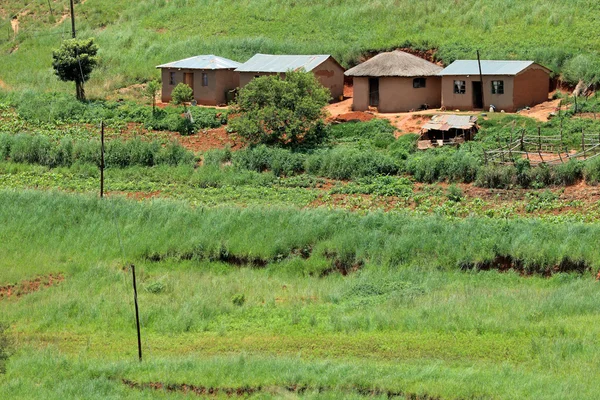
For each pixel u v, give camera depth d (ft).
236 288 286.46
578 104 450.71
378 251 308.19
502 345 230.48
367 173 398.42
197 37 624.18
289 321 255.09
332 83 525.75
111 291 285.84
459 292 272.10
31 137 458.91
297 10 646.74
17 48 652.07
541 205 347.56
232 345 241.14
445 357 225.76
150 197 393.70
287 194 387.14
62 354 235.20
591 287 272.72
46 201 354.95
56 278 301.22
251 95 450.71
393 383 205.57
